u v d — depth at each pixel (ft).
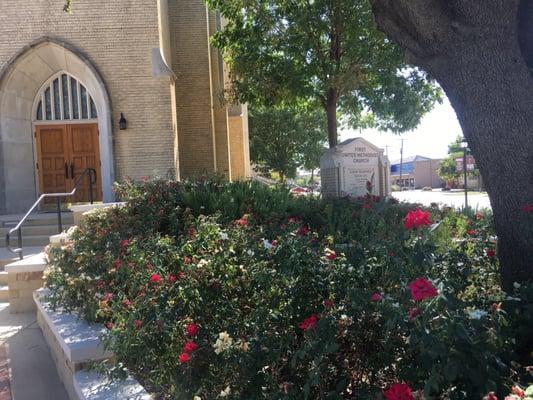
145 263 14.88
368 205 28.53
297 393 9.58
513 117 13.39
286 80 43.68
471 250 16.14
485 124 13.58
